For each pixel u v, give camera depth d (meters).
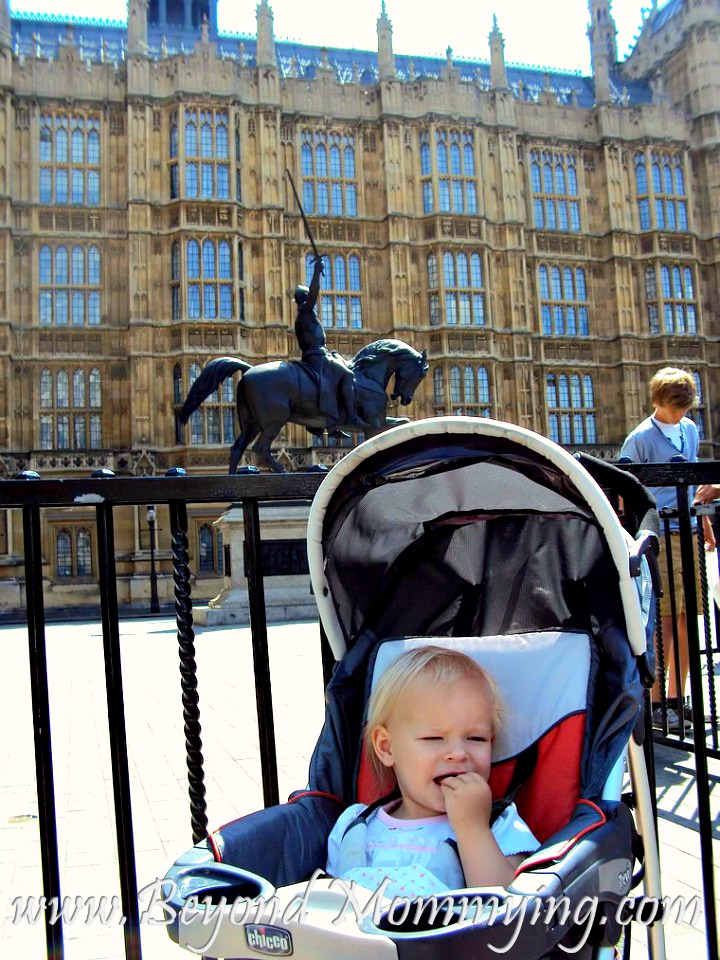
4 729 8.65
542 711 2.66
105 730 8.51
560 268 50.00
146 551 41.78
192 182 44.34
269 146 45.78
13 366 42.50
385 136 47.41
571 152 50.81
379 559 3.14
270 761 2.97
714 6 52.03
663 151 51.12
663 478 3.32
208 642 16.47
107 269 44.00
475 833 2.24
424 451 2.67
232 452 21.97
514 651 2.79
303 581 22.44
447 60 48.72
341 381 22.42
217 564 42.69
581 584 2.95
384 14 48.31
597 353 49.88
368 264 47.50
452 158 48.16
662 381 6.80
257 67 46.06
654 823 2.68
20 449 42.28
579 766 2.53
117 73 44.88
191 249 43.88
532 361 48.25
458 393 46.56
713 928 3.00
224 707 9.41
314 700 9.64
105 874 4.45
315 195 47.06
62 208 43.69
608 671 2.70
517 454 2.62
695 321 50.25
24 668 13.76
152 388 43.09
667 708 7.25
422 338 47.16
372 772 2.68
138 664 13.69
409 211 47.56
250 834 2.30
